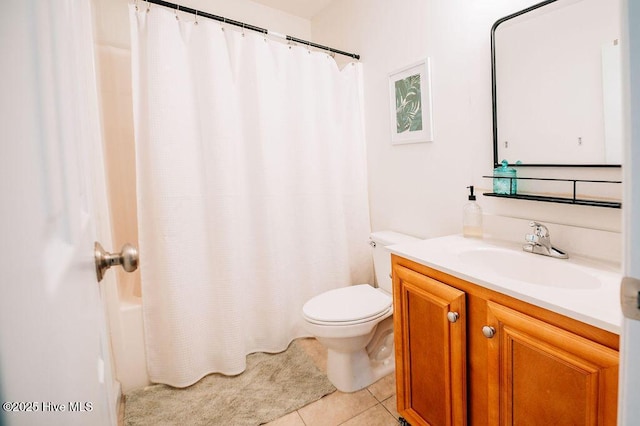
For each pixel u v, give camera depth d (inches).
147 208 67.4
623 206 15.9
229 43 72.9
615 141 44.9
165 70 64.8
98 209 62.3
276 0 96.2
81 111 27.1
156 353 70.2
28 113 12.0
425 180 75.7
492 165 61.4
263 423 60.1
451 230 70.8
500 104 58.3
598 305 33.0
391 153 84.4
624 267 16.0
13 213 10.3
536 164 54.1
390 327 74.7
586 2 46.3
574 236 49.9
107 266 25.6
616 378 29.2
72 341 15.1
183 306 68.8
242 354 74.2
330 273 90.6
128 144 78.4
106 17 74.8
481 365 43.1
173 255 67.2
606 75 45.1
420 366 52.2
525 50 53.9
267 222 79.0
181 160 67.5
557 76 50.3
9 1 10.8
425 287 49.5
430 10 69.8
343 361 67.8
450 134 68.6
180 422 60.2
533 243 51.5
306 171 85.0
